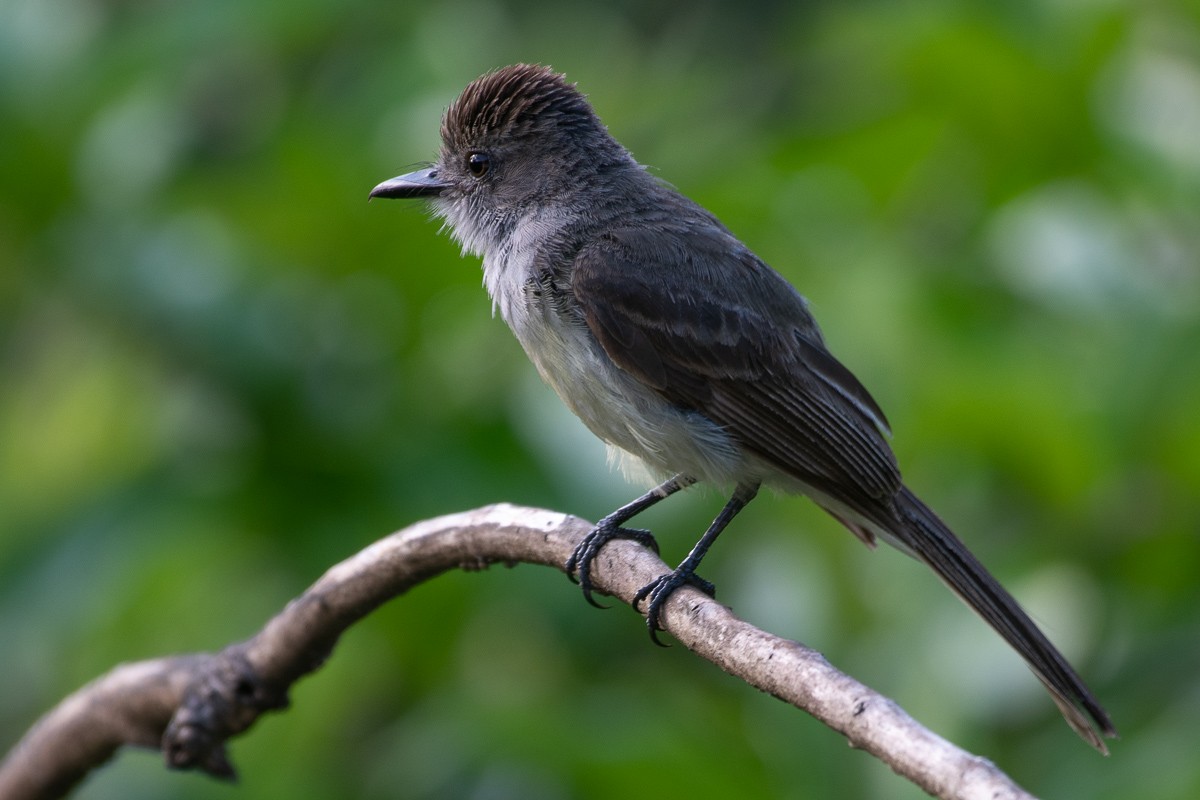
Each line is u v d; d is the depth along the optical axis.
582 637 10.65
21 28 11.51
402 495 10.36
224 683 8.66
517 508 8.23
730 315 9.73
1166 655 10.07
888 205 11.59
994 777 5.61
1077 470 10.29
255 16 11.62
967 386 10.24
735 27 13.81
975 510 10.89
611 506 10.44
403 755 10.54
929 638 10.07
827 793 9.59
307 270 11.04
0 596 10.62
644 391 9.62
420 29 11.92
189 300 10.42
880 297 10.76
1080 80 11.06
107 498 10.69
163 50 11.57
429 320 10.96
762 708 10.21
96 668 11.02
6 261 11.43
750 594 10.43
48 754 9.41
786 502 10.54
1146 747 9.52
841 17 12.78
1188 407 10.05
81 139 11.34
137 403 11.56
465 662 11.04
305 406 10.49
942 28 10.99
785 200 11.30
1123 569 10.48
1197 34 11.54
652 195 10.45
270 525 10.67
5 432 11.92
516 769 9.81
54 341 11.94
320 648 8.51
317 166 11.06
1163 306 10.34
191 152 11.98
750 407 9.66
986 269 10.87
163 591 10.91
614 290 9.59
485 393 10.85
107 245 10.70
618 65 13.86
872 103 11.58
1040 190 11.28
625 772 9.28
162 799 10.89
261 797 10.61
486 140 10.47
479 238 10.57
